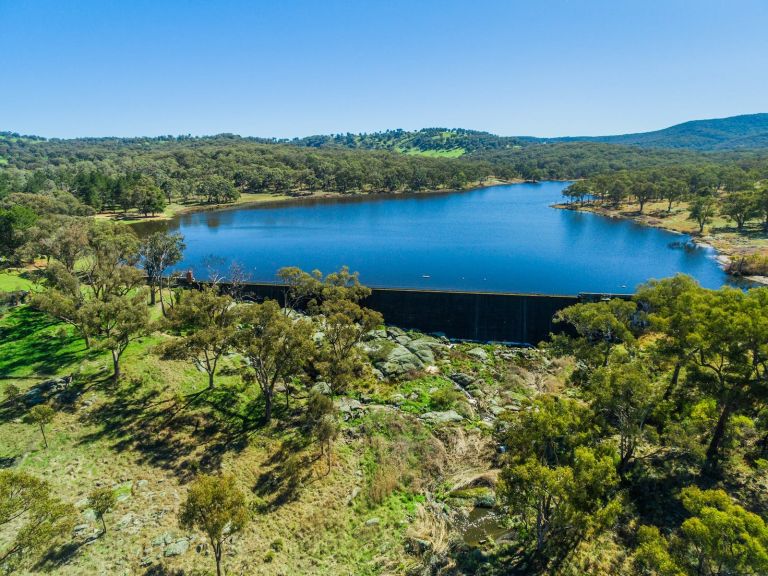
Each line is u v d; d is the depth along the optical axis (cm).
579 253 13900
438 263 12925
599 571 2939
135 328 4984
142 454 4156
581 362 6072
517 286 10819
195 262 12925
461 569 3100
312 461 4234
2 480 2653
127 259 7912
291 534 3416
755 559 2091
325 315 6975
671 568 2259
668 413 3619
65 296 5566
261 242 15712
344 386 5606
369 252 14275
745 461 3766
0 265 9100
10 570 2888
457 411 5225
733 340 3494
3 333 6128
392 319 8406
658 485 3616
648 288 6131
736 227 15812
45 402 4688
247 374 5469
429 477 4197
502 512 3694
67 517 3247
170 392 5078
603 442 3731
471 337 8056
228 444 4409
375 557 3256
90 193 18288
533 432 3197
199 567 3047
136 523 3375
